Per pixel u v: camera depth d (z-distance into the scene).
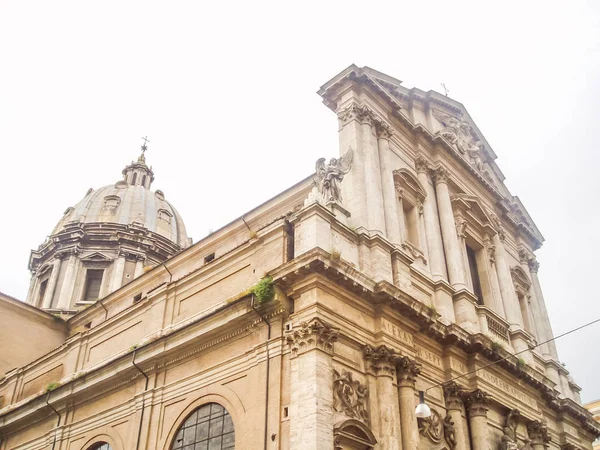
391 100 26.92
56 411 25.48
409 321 20.75
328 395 16.73
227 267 22.25
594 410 56.78
